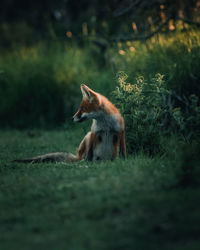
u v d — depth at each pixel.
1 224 6.06
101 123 10.98
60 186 7.62
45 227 5.74
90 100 10.68
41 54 25.73
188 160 7.60
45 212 6.39
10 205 6.91
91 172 8.85
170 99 13.27
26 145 15.48
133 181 7.55
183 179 7.26
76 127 15.57
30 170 9.79
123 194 6.82
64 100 22.83
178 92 13.77
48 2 40.22
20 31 36.09
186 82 13.77
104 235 5.35
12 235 5.60
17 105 23.61
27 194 7.34
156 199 6.45
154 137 11.62
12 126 23.31
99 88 15.44
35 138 18.05
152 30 18.67
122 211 6.16
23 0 42.84
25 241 5.36
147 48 16.36
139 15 20.53
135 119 11.60
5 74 23.66
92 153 11.33
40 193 7.34
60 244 5.19
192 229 5.34
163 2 19.25
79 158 11.78
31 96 23.52
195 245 4.92
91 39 25.17
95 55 24.95
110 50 20.98
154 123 11.74
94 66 23.55
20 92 23.61
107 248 4.99
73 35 26.66
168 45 16.14
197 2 18.72
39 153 13.41
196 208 5.99
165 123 13.27
